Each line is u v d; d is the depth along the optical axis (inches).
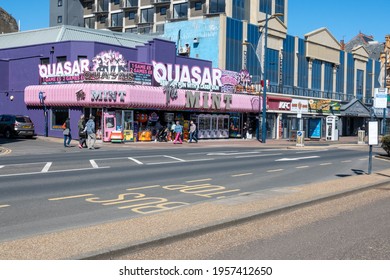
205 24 1801.2
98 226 305.0
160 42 1481.3
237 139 1668.3
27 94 1406.3
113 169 666.2
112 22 2800.2
